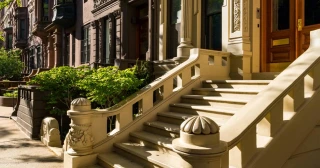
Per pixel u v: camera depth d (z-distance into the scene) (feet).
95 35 45.78
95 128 16.33
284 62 20.24
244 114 10.62
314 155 12.60
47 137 21.84
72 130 15.69
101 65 30.22
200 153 7.43
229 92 17.84
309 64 12.47
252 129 10.27
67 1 54.34
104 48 43.47
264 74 20.30
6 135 25.64
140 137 16.29
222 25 22.88
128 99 18.31
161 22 29.12
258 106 10.82
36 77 23.53
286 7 20.33
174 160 12.92
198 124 7.95
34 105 24.38
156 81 19.99
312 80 12.90
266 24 21.57
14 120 32.89
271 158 10.65
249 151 10.23
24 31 101.45
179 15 27.86
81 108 15.64
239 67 21.27
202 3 25.66
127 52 36.55
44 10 71.82
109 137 16.70
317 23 18.39
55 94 23.38
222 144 8.01
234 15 21.70
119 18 37.96
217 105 17.35
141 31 36.96
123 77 20.79
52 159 18.15
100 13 43.73
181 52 25.12
